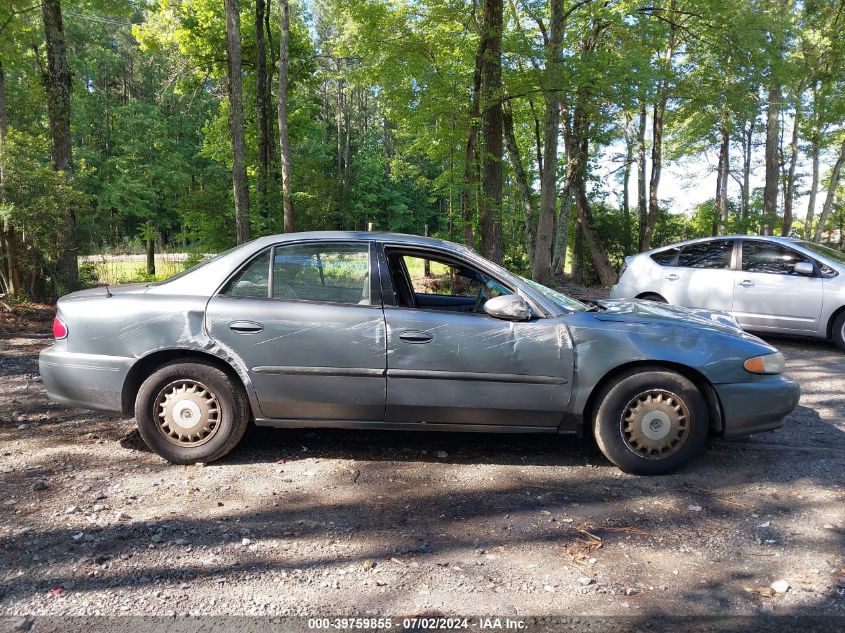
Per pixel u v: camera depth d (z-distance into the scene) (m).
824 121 23.44
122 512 3.32
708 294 8.41
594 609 2.50
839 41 21.94
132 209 38.50
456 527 3.22
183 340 3.90
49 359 4.05
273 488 3.67
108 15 15.29
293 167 18.58
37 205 9.96
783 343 8.61
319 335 3.89
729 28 14.06
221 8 21.17
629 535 3.16
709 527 3.25
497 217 13.34
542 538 3.12
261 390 3.92
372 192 45.72
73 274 11.13
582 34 15.02
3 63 14.54
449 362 3.89
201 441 4.00
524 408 3.94
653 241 26.50
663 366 3.94
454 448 4.40
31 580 2.65
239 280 4.04
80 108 37.62
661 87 14.16
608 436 3.91
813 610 2.51
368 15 12.77
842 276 7.71
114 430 4.66
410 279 4.49
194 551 2.93
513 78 12.96
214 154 24.02
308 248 4.10
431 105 12.39
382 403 3.94
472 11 12.55
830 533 3.19
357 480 3.81
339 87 39.38
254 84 22.89
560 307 4.08
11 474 3.79
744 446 4.51
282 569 2.78
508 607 2.51
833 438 4.70
